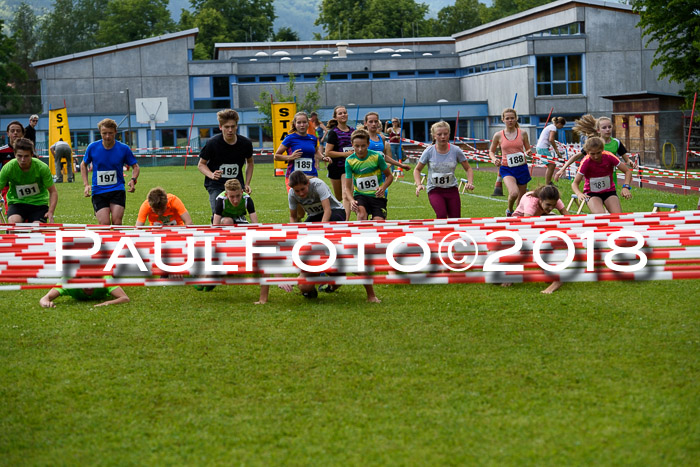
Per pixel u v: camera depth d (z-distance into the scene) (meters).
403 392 5.18
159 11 91.81
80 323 7.14
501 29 56.66
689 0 33.91
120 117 54.03
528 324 6.79
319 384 5.38
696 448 4.22
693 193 20.78
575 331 6.52
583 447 4.27
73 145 53.78
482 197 20.09
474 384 5.29
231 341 6.46
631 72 46.75
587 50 46.59
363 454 4.28
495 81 50.94
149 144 54.19
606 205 10.63
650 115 34.84
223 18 90.88
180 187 25.66
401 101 56.66
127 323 7.12
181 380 5.52
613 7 46.44
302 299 8.12
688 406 4.79
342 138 12.26
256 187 24.83
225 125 10.22
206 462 4.23
